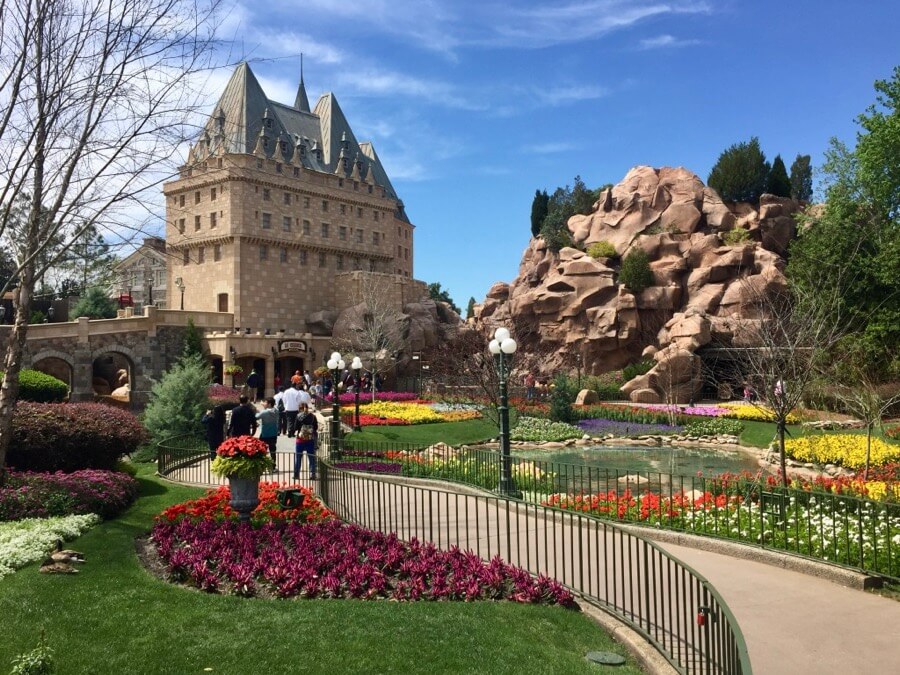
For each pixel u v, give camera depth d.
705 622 6.41
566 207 70.62
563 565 9.09
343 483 14.09
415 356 61.91
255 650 6.96
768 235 56.47
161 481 18.59
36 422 15.86
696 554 11.72
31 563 9.74
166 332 52.53
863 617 8.59
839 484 15.08
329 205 74.25
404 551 10.07
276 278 68.50
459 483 18.00
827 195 42.78
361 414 37.00
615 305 55.03
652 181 61.41
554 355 57.94
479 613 8.15
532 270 65.88
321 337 62.88
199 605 8.20
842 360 28.41
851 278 36.19
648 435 34.19
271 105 73.69
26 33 12.26
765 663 7.22
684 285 55.28
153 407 26.36
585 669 6.84
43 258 15.49
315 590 8.78
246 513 11.95
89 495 13.36
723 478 16.42
